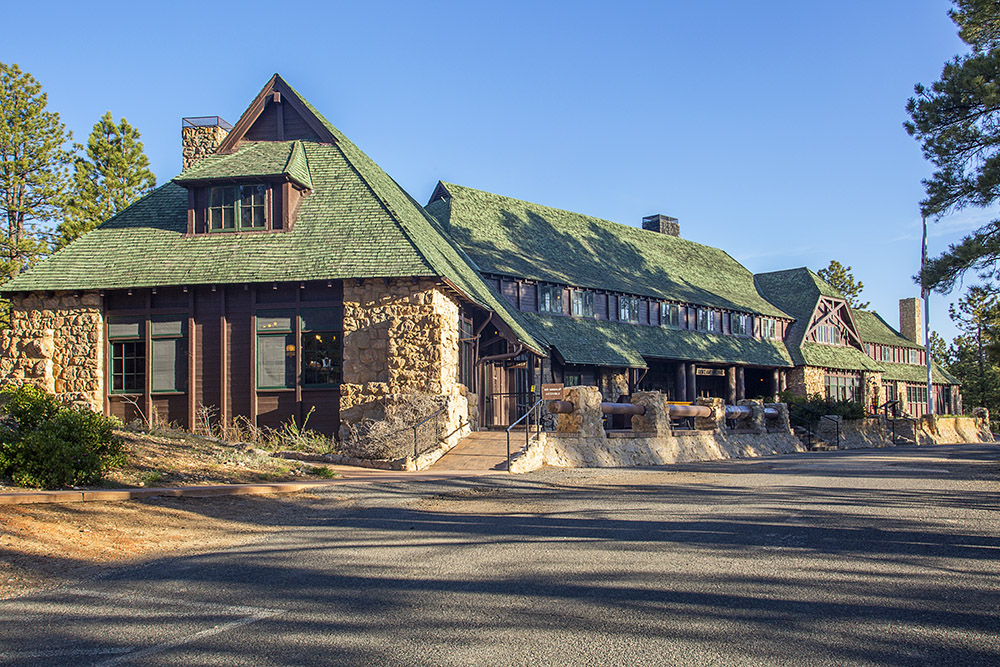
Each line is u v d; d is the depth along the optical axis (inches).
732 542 382.0
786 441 1336.1
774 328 1994.3
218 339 906.1
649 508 500.4
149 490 501.7
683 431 1054.4
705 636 234.8
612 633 238.2
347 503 523.2
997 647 224.2
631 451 919.7
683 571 319.0
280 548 377.7
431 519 460.8
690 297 1748.3
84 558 352.2
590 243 1733.5
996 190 978.7
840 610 262.1
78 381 909.8
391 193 1142.3
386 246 900.6
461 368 1001.5
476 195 1596.9
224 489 530.3
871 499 552.7
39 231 1626.5
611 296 1549.0
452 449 840.9
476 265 1305.4
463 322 1022.4
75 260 945.5
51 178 1612.9
